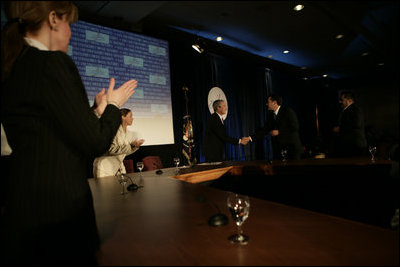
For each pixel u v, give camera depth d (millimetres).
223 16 4656
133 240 816
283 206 1182
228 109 6410
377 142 7625
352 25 5145
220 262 651
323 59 7215
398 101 9062
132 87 900
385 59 7293
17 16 671
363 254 658
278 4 4312
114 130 767
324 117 9484
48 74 627
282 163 2812
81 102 656
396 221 1067
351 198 2379
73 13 763
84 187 693
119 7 3898
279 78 8109
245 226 916
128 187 1676
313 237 789
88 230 695
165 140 4887
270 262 638
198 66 5777
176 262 660
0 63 661
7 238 591
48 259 600
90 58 4008
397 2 4402
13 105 627
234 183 2824
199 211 1119
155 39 4910
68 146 660
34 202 604
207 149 3863
